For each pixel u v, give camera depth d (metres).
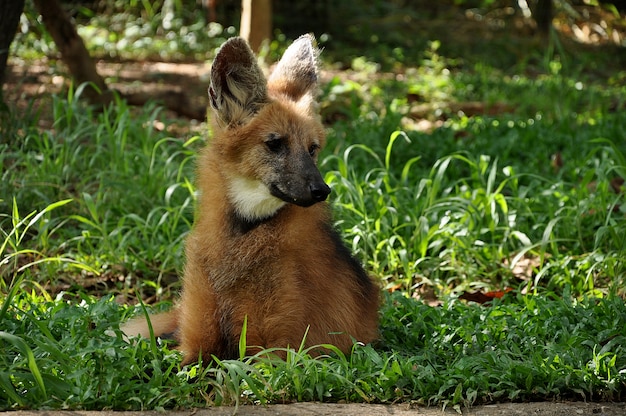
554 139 15.47
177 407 6.25
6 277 9.88
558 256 10.36
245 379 6.28
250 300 7.09
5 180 11.41
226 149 7.32
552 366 6.90
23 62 22.53
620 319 7.91
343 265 7.54
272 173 7.15
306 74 8.07
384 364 6.80
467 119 18.44
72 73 16.84
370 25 31.83
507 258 10.69
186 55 27.11
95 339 6.75
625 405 6.58
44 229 10.12
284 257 7.07
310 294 7.14
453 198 11.01
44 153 12.00
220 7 30.11
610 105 20.39
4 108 13.32
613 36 32.97
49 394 6.21
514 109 19.80
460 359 7.14
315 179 7.12
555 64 25.64
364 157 14.08
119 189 11.65
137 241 10.65
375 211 11.10
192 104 18.39
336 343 7.32
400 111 19.11
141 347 6.84
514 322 8.00
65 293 9.16
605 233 10.76
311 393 6.52
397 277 10.33
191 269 7.33
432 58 26.75
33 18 21.31
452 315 8.44
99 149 12.22
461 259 10.53
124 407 6.19
